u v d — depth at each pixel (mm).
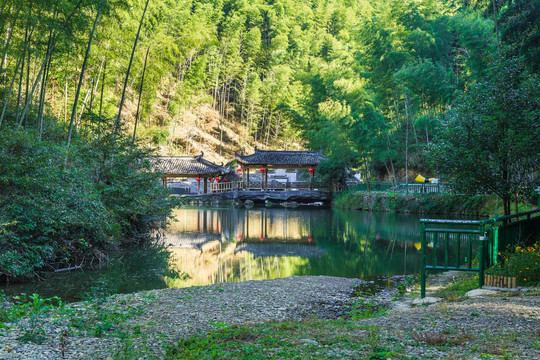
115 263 16656
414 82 41000
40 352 5363
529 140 11297
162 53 28609
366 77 49188
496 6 23000
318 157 53844
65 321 7223
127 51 26203
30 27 18594
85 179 16172
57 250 14422
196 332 6707
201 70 67250
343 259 17859
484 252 8617
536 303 6719
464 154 12234
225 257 18672
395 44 45688
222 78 88688
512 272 8766
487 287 8461
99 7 17469
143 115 38781
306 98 67125
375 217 35625
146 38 28000
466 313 6523
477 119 12258
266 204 51625
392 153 43625
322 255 19016
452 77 40594
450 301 8055
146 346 5809
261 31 100438
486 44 30656
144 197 19531
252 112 85500
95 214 15047
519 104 11891
